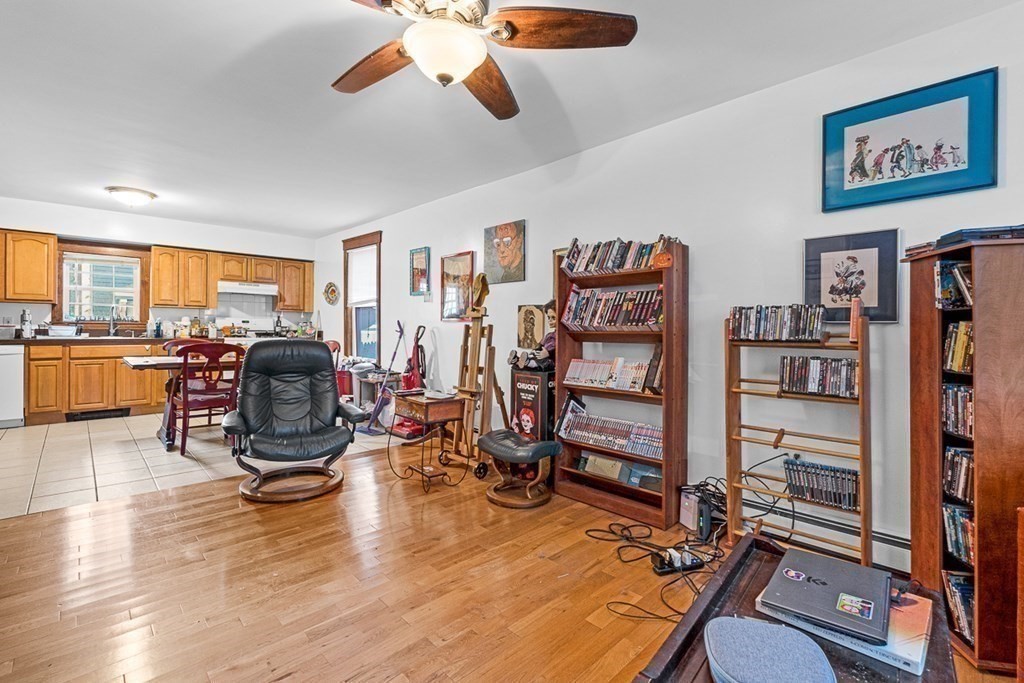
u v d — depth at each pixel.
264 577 2.06
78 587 1.97
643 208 3.03
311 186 4.24
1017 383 1.51
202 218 5.61
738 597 1.12
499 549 2.36
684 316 2.77
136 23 1.93
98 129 3.00
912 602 1.04
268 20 1.91
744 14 1.88
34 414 4.94
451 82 1.75
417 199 4.68
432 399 3.42
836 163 2.28
